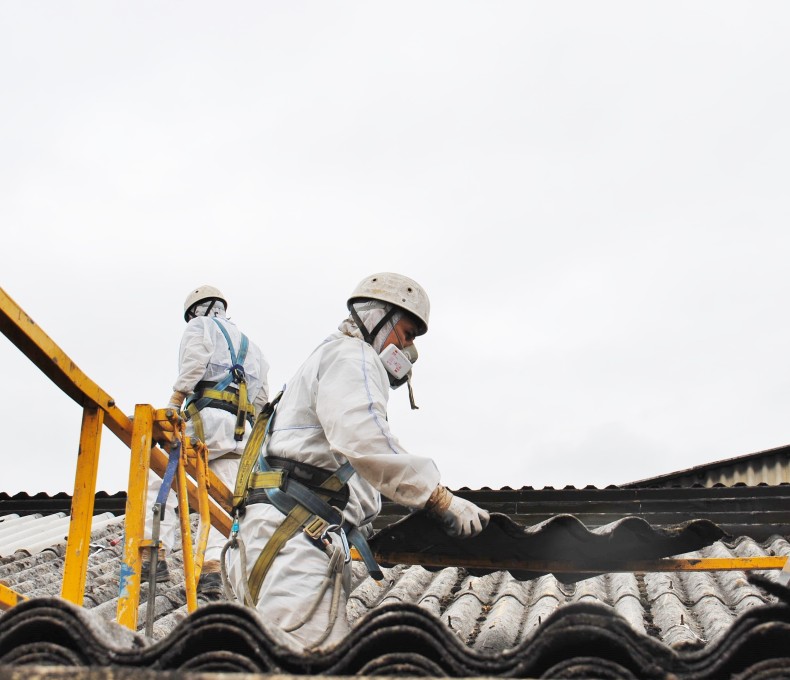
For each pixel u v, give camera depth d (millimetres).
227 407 6707
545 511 8391
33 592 6578
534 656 3080
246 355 6910
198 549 4738
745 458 14203
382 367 4461
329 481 4344
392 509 8547
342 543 4297
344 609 4328
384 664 3127
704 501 8078
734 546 7801
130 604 4117
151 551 4184
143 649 3180
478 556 4855
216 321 6898
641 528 4422
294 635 4086
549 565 4836
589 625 3090
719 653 3070
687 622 5398
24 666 3020
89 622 3221
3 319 3576
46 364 3801
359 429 4203
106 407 4133
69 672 2916
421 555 4887
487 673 3096
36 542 7957
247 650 3207
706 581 6285
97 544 7715
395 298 4609
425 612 3176
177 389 6598
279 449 4398
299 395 4461
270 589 4152
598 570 4812
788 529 7883
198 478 4832
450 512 4207
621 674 3035
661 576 6562
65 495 9453
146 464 4297
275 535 4242
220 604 3219
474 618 5691
